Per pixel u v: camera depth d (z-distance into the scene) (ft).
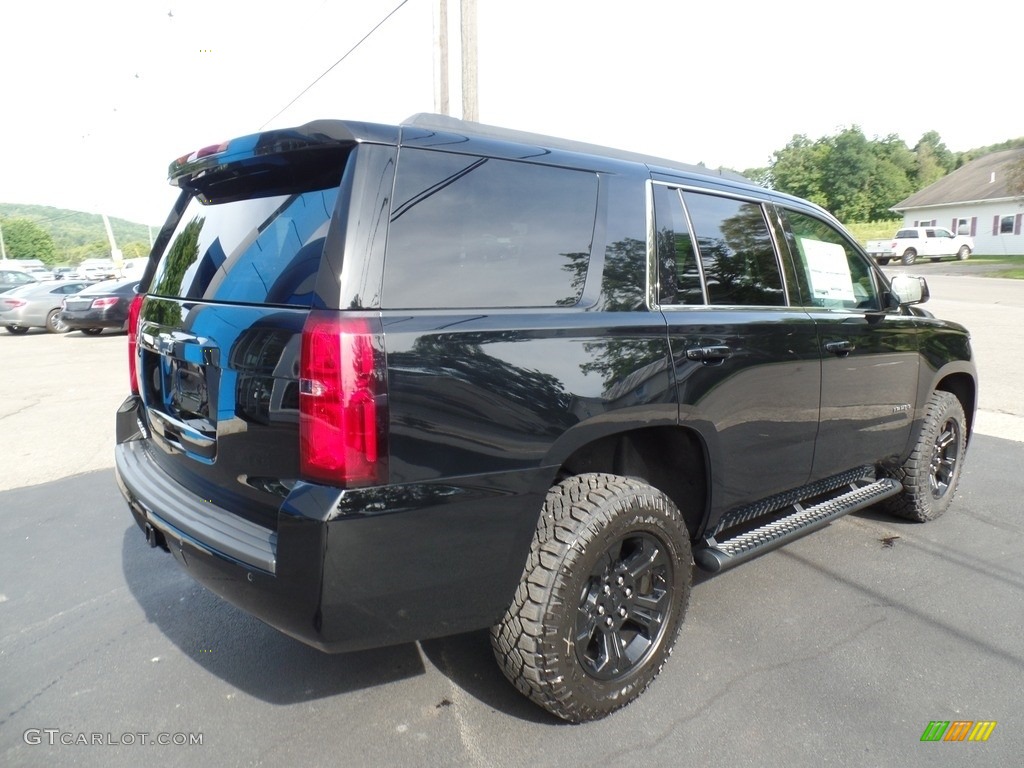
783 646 10.35
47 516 16.10
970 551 13.62
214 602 11.88
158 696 9.33
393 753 8.19
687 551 9.37
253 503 7.75
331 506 6.72
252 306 7.69
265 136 7.79
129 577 12.88
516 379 7.68
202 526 7.88
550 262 8.39
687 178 10.28
